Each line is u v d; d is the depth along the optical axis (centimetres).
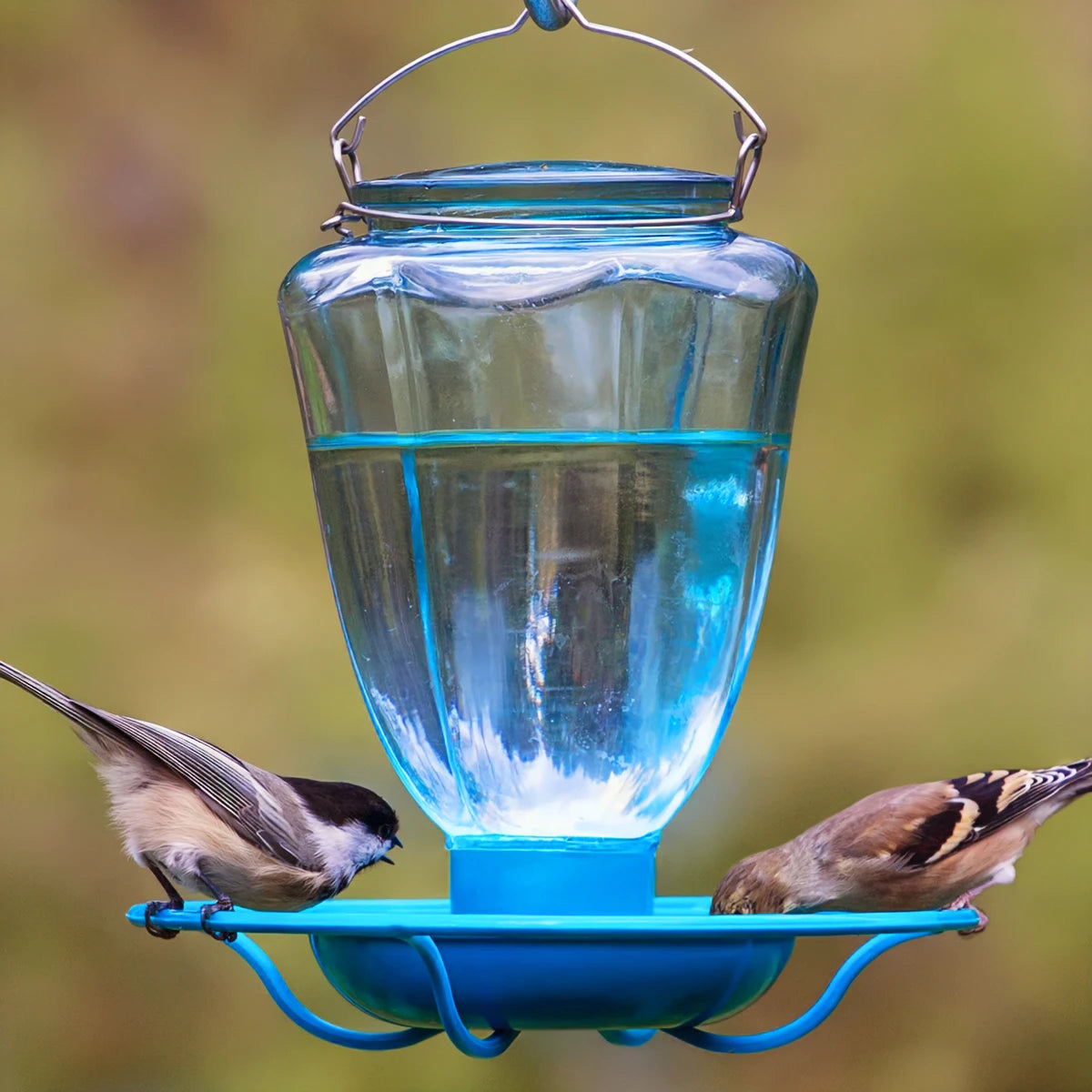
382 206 780
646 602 742
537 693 736
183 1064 1291
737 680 762
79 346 1451
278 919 634
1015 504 1416
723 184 779
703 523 750
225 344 1460
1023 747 1330
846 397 1436
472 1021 656
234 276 1484
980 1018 1355
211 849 854
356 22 1532
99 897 1313
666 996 648
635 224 718
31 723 1327
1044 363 1432
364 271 750
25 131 1508
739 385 756
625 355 744
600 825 734
